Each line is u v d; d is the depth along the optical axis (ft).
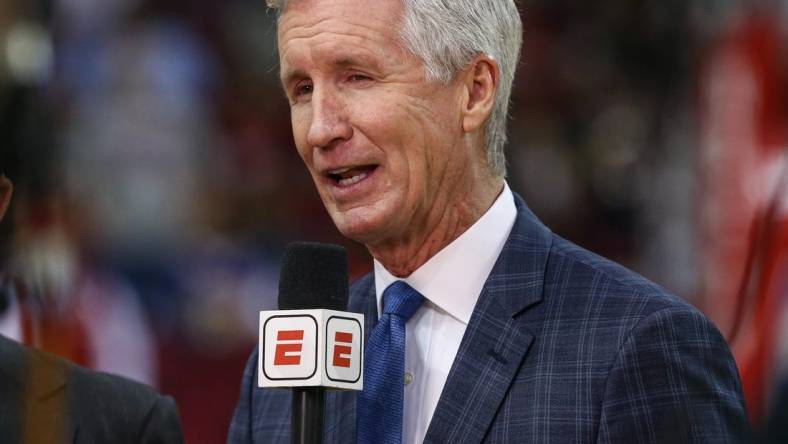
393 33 24.85
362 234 25.29
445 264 25.84
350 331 23.07
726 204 59.21
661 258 63.46
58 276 29.30
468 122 25.68
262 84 74.49
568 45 72.74
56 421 26.94
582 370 24.11
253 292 65.31
